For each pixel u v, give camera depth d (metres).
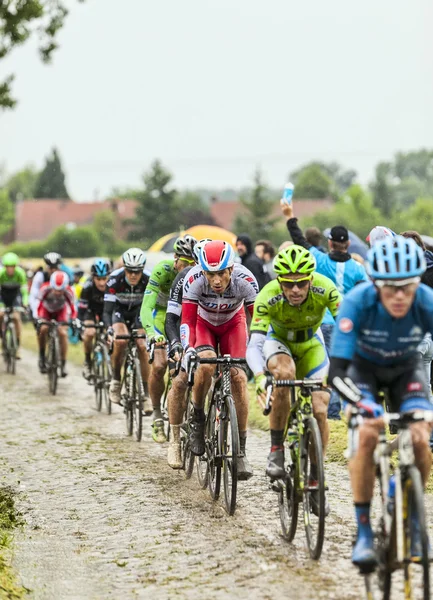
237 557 9.80
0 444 16.97
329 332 16.41
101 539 10.86
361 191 134.38
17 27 31.62
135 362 17.44
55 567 9.91
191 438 13.08
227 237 31.19
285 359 10.40
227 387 11.66
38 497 12.98
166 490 13.11
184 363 12.20
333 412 16.92
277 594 8.56
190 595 8.74
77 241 135.75
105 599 8.85
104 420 19.73
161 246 35.16
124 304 18.17
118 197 189.38
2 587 8.97
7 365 29.05
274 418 10.47
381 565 7.91
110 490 13.23
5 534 11.09
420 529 7.21
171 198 128.50
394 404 8.44
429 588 7.14
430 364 13.62
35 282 24.45
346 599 8.30
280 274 9.83
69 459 15.53
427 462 7.73
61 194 191.50
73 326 21.06
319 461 9.32
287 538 10.27
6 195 173.12
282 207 15.81
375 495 11.84
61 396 23.61
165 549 10.30
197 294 12.24
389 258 7.54
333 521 10.91
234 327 12.66
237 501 12.27
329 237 15.91
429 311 7.91
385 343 8.10
